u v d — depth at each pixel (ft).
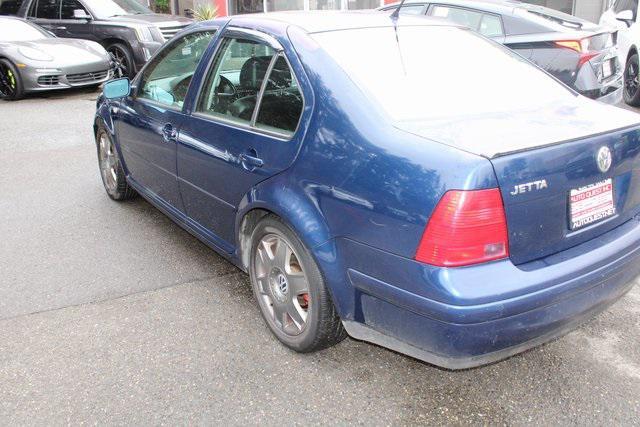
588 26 22.44
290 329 9.95
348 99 8.77
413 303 7.63
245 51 10.89
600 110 9.64
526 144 7.65
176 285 12.41
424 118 8.60
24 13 40.40
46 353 10.00
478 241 7.30
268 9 49.06
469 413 8.60
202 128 11.50
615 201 8.81
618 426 8.30
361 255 8.21
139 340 10.39
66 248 14.16
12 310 11.37
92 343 10.30
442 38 11.18
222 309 11.45
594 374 9.41
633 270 8.93
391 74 9.56
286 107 9.64
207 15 48.19
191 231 12.90
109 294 12.02
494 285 7.32
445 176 7.32
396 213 7.67
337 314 9.20
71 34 38.47
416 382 9.28
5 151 22.95
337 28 10.50
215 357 9.91
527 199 7.53
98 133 17.29
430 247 7.37
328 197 8.56
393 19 11.45
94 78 34.50
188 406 8.72
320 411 8.64
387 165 7.89
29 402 8.80
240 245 10.84
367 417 8.52
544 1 43.93
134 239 14.70
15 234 14.98
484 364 7.94
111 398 8.89
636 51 27.22
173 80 13.19
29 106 31.86
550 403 8.78
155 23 36.91
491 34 23.26
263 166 9.71
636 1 29.07
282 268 9.77
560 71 21.62
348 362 9.78
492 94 9.75
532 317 7.65
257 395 8.97
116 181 16.70
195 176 11.91
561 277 7.76
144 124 13.89
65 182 19.19
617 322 10.89
